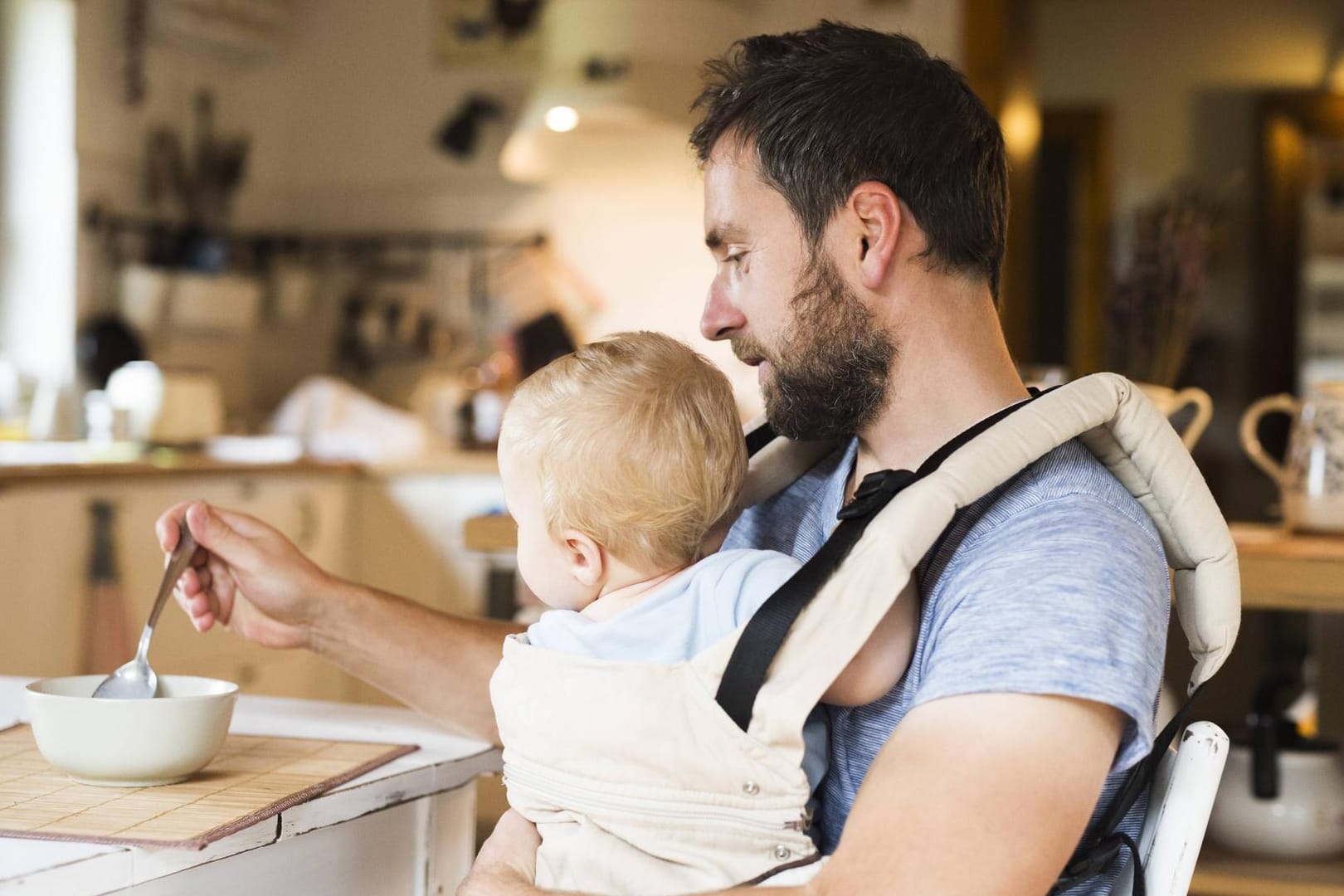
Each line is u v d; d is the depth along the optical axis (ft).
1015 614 2.60
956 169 3.07
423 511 11.51
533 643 3.07
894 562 2.65
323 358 14.47
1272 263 16.78
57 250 12.19
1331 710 6.66
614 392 3.11
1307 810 5.27
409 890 3.28
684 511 3.10
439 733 3.61
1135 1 17.17
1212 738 2.85
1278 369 16.69
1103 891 2.89
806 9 12.47
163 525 3.56
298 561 3.62
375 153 14.23
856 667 2.77
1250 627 7.11
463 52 13.92
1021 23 12.78
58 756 2.86
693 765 2.74
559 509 3.13
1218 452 16.62
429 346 14.02
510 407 3.28
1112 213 17.26
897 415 3.11
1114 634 2.56
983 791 2.45
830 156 3.02
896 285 3.05
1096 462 2.97
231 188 13.75
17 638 8.71
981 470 2.72
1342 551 4.97
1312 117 16.76
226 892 2.73
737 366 11.95
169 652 9.89
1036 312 17.39
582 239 13.51
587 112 10.91
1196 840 2.81
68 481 9.05
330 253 14.39
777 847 2.74
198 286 12.83
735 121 3.15
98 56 12.41
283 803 2.79
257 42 13.87
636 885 2.74
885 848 2.46
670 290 13.17
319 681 11.49
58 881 2.36
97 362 12.15
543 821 2.93
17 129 12.22
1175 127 17.13
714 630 2.93
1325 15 16.72
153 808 2.73
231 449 11.63
